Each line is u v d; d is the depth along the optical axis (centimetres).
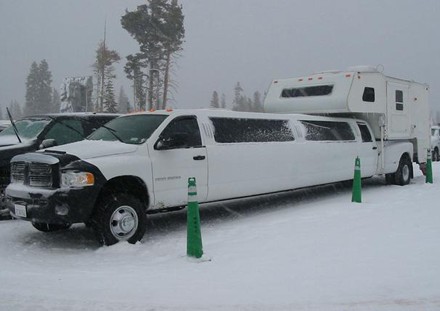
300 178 956
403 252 592
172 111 776
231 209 952
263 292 457
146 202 706
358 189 991
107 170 648
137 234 668
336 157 1052
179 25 3150
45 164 641
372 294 448
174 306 423
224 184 803
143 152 701
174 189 731
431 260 554
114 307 421
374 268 527
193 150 759
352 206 938
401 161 1293
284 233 720
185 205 752
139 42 3169
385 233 701
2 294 453
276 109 1271
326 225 767
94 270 544
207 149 779
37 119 938
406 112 1328
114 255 616
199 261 575
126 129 760
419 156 1400
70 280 496
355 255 584
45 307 422
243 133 861
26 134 903
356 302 430
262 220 833
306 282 485
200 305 425
